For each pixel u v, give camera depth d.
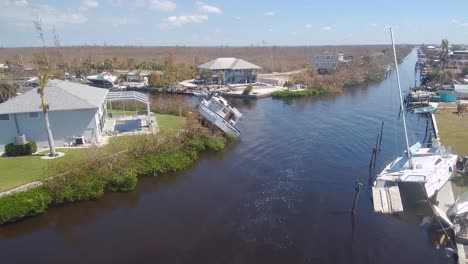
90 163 33.38
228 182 35.28
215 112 51.09
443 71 90.19
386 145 46.38
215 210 29.67
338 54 130.25
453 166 33.56
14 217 27.72
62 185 30.75
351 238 25.38
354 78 104.56
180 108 59.94
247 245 24.77
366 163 39.97
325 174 36.94
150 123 48.78
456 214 25.61
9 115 39.16
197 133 44.94
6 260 23.70
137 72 106.25
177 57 197.00
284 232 26.27
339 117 62.66
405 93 86.81
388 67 146.38
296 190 33.22
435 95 74.31
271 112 67.75
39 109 39.25
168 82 96.56
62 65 121.12
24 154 37.94
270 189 33.50
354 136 50.56
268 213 29.00
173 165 37.88
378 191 30.02
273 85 100.44
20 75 106.69
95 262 23.28
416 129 53.66
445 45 118.12
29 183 30.97
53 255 24.17
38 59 98.12
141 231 26.78
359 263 22.75
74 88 48.56
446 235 24.84
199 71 109.00
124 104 62.62
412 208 29.16
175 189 33.81
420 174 30.33
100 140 42.72
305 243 24.91
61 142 41.19
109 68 128.38
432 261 22.72
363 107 71.56
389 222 27.30
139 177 36.16
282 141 48.53
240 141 48.81
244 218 28.30
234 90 92.00
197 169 38.78
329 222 27.52
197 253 23.94
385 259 23.06
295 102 78.56
